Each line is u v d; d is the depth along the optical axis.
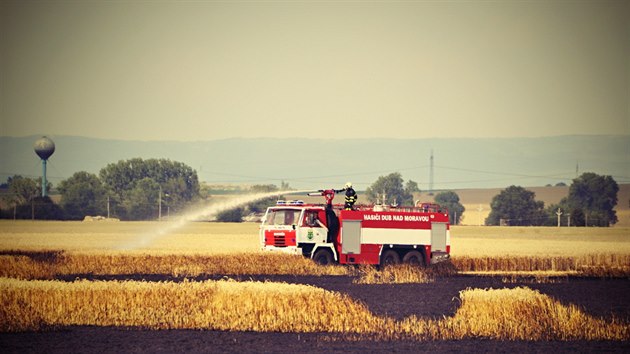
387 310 52.59
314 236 72.88
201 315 45.59
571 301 59.69
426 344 41.84
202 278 66.75
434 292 61.62
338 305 46.16
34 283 48.97
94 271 71.19
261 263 71.62
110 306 46.56
